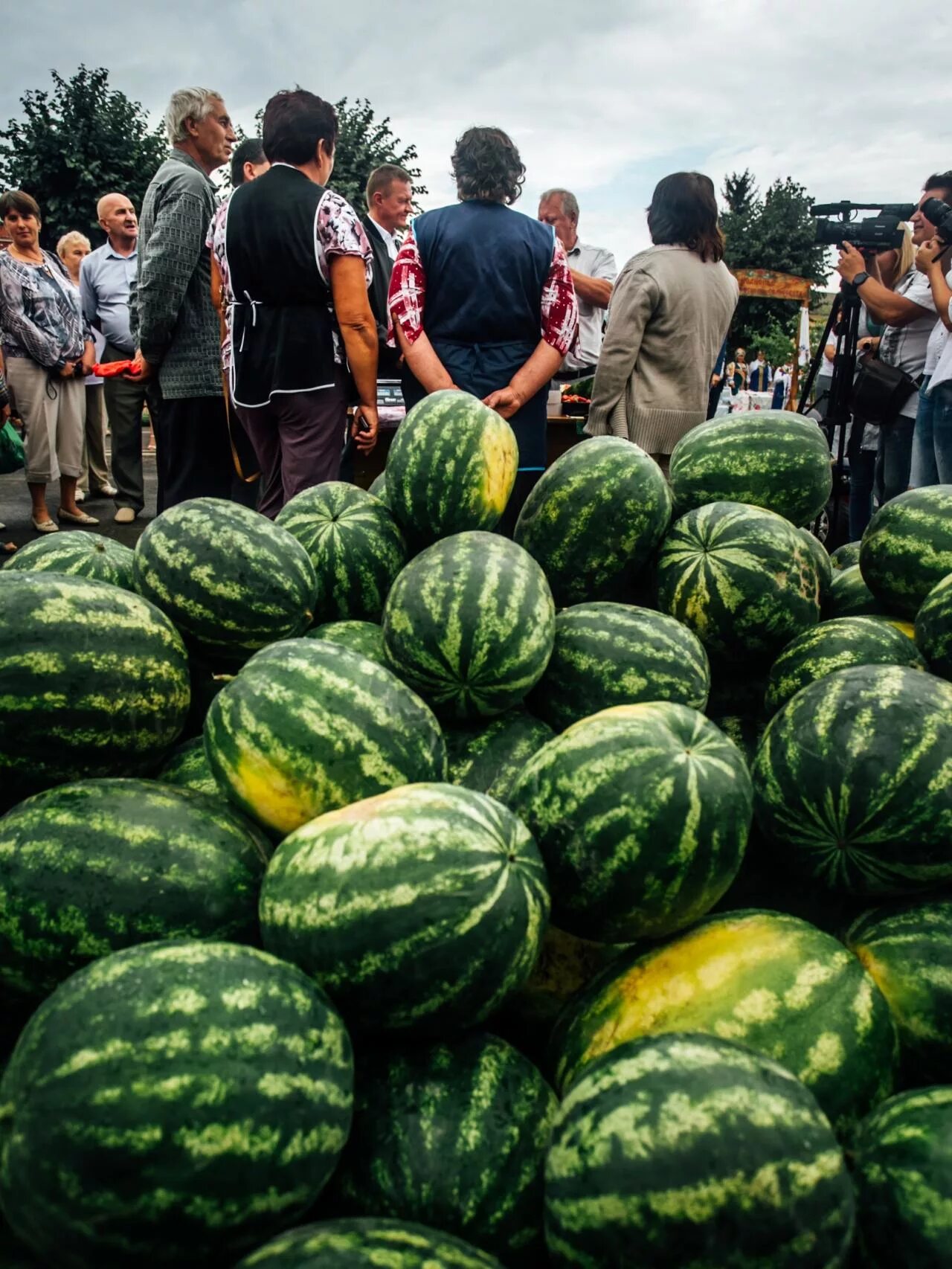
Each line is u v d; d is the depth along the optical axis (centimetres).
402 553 314
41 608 209
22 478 1270
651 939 193
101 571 289
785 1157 131
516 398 497
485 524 314
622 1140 136
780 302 3775
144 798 194
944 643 244
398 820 170
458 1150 157
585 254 849
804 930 185
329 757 198
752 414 336
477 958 162
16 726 203
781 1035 171
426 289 505
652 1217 130
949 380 584
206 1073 137
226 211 509
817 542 331
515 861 171
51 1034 142
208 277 620
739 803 183
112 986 146
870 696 201
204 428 657
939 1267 137
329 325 522
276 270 500
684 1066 143
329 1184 159
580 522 292
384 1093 165
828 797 196
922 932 191
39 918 177
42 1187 133
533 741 240
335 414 539
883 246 684
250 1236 138
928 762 189
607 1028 180
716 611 280
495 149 487
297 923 167
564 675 254
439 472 303
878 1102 173
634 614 262
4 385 768
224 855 189
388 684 212
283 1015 148
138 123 2772
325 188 524
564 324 507
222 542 254
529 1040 208
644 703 214
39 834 183
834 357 779
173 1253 135
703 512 300
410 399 535
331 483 334
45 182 2689
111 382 904
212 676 269
